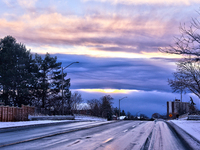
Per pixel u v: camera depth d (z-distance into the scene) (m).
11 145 11.77
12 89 53.72
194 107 47.03
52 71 61.44
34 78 54.56
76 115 60.78
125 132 19.53
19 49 53.38
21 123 26.23
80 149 10.96
